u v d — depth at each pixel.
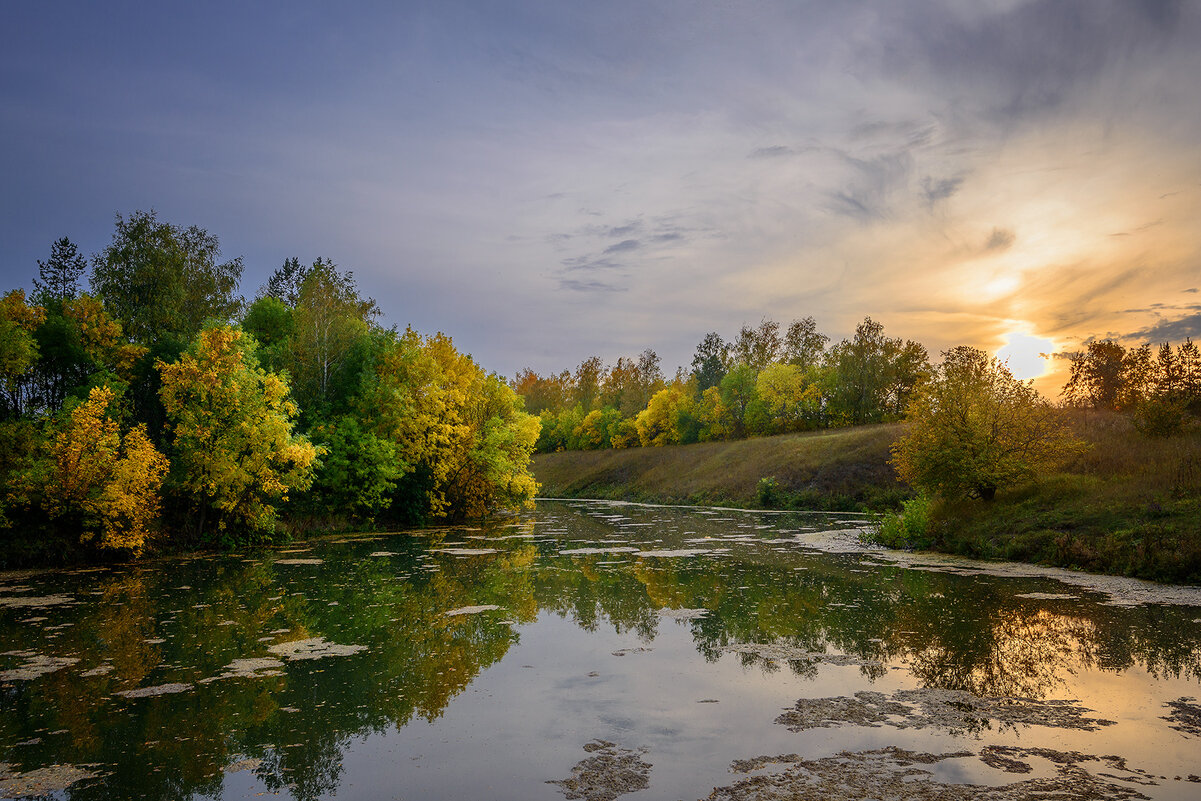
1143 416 26.94
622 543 26.56
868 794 5.93
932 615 12.96
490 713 8.29
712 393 76.19
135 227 35.19
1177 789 5.95
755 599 14.89
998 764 6.54
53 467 20.03
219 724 8.06
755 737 7.37
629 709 8.33
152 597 15.92
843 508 43.09
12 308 26.09
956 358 44.41
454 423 37.75
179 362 24.62
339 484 31.80
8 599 15.76
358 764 6.89
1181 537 16.23
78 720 8.22
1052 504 21.47
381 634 12.30
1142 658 9.91
